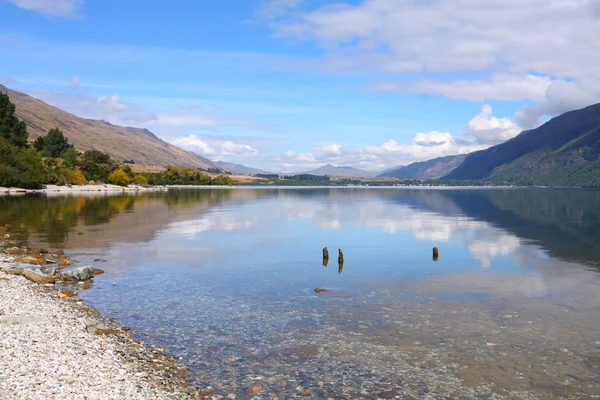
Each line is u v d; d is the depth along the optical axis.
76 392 13.45
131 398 13.63
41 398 12.71
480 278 34.47
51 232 58.09
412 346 19.92
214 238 55.59
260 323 22.98
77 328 20.45
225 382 15.95
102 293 28.56
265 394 15.15
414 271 37.16
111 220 74.50
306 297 28.42
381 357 18.62
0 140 179.88
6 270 32.69
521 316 24.53
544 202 159.12
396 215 96.19
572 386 16.16
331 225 74.06
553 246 51.66
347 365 17.78
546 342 20.52
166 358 17.95
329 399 14.95
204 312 24.81
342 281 33.16
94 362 16.23
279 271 36.66
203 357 18.27
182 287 30.69
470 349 19.59
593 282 33.09
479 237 59.81
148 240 52.88
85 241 51.16
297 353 18.97
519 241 56.03
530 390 15.83
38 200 122.88
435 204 143.12
